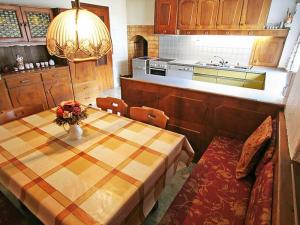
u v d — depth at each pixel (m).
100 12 4.29
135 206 1.08
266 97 2.64
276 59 3.73
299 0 3.37
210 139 2.36
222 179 1.51
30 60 3.54
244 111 2.04
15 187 1.12
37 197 1.01
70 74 3.71
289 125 1.44
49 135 1.58
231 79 3.80
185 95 2.35
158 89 2.53
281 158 1.11
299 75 1.68
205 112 2.28
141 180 1.12
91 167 1.22
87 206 0.96
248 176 1.52
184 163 1.66
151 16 4.79
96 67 4.57
